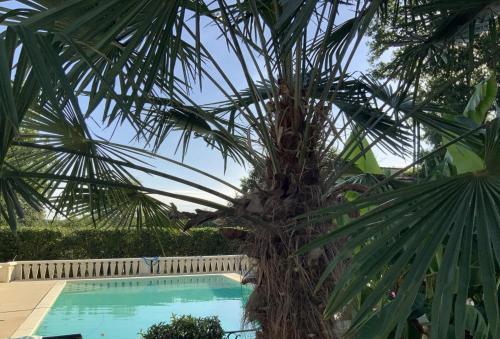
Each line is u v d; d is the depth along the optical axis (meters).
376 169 4.07
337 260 1.66
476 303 3.16
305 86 2.95
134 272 14.00
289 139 2.69
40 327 7.95
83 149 3.15
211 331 4.83
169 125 3.61
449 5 2.40
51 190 3.30
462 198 1.57
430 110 3.54
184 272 14.41
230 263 14.91
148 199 3.72
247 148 3.00
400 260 1.47
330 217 1.81
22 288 11.19
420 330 3.02
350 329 1.45
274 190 2.59
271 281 2.57
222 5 2.76
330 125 2.82
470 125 3.19
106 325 8.73
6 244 13.75
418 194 1.63
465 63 3.52
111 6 1.76
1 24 1.92
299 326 2.49
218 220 2.62
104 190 3.46
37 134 2.97
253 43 2.92
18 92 1.55
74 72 2.03
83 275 13.47
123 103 1.99
